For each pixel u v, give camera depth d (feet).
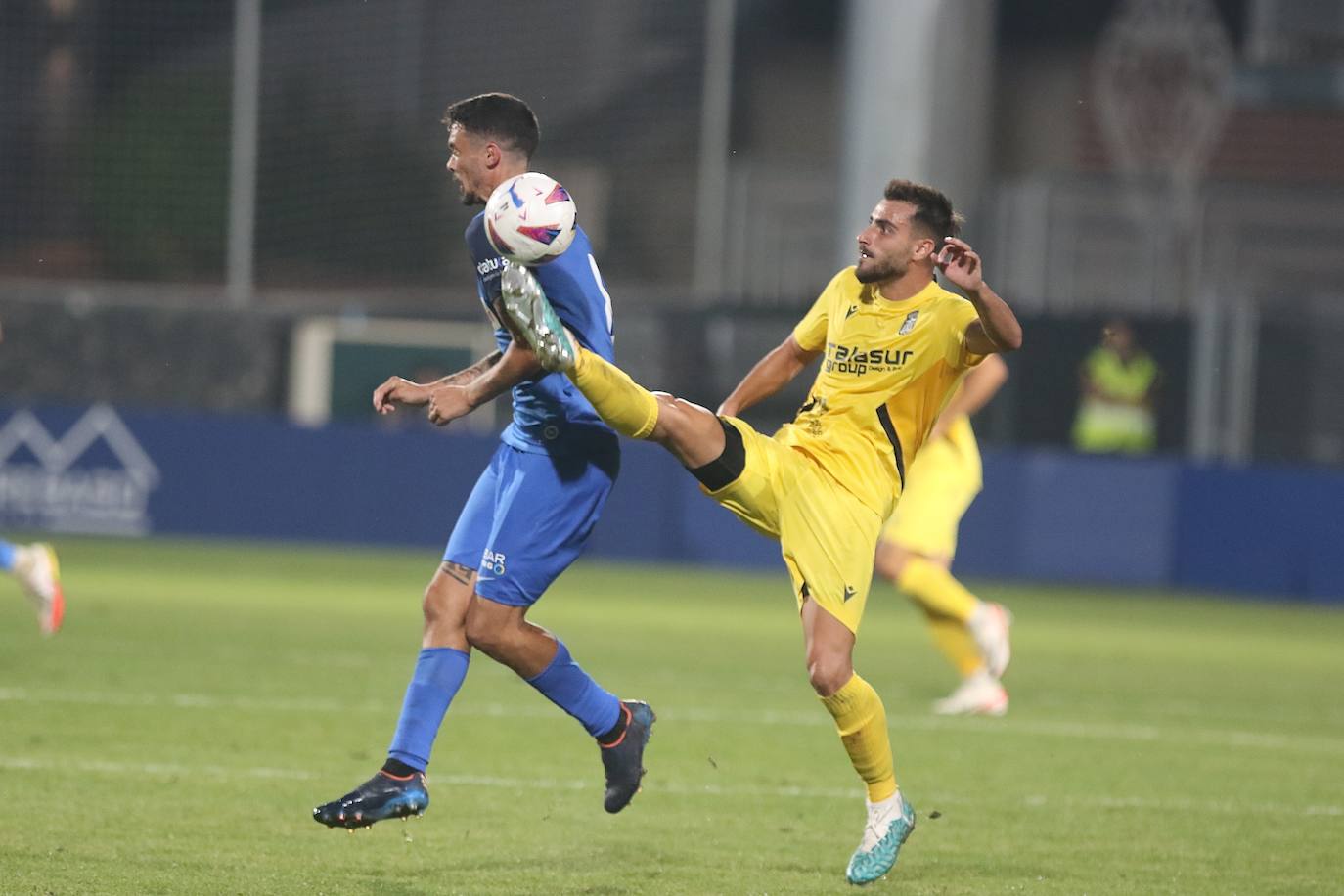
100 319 250.37
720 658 132.77
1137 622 177.37
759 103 356.79
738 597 185.78
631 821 72.95
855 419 66.49
